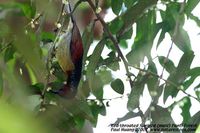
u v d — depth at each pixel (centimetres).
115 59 403
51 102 356
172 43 356
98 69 404
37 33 348
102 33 420
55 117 345
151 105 354
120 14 423
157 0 390
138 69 361
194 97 368
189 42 400
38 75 353
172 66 396
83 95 396
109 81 400
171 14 413
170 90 376
